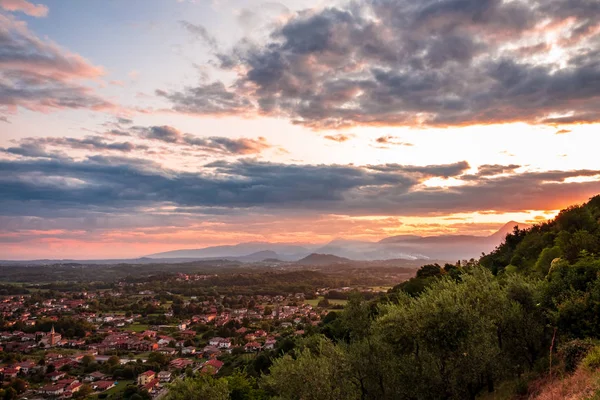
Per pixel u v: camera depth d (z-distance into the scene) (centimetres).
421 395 2198
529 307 2472
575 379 1669
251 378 4150
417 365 2286
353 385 2538
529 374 2105
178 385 3547
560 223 6041
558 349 2022
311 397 2422
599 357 1672
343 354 2581
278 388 2798
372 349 2609
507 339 2414
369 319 3697
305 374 2498
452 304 2222
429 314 2186
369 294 17600
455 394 2156
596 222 5759
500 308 2436
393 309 2417
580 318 2119
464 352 2131
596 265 2514
